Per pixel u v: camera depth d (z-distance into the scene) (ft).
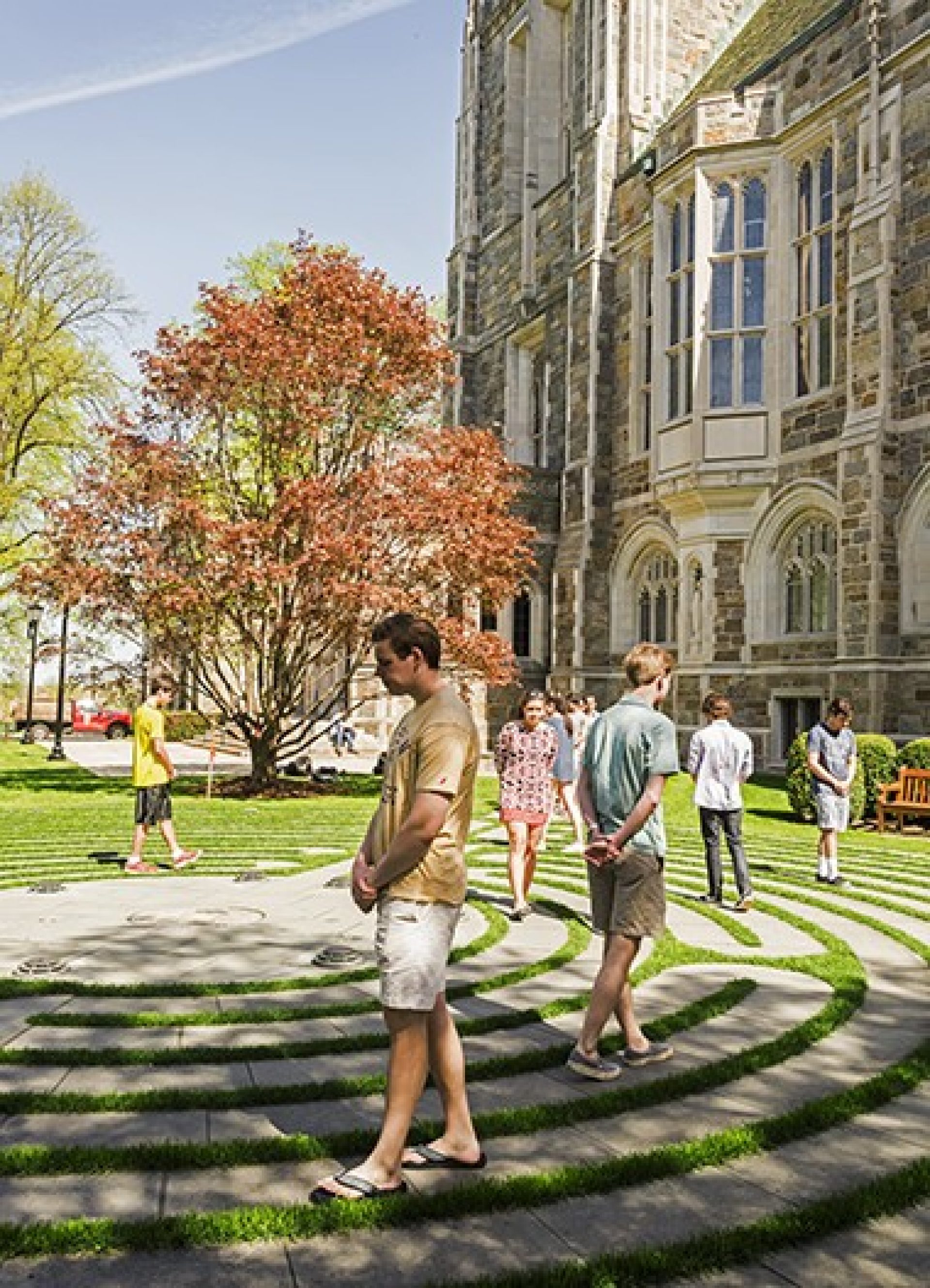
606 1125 13.32
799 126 64.54
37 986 18.85
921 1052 16.12
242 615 58.90
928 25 56.65
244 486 69.92
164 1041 16.11
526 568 62.95
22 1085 14.26
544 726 27.07
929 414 55.16
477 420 108.78
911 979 20.72
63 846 37.91
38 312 90.22
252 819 47.24
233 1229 10.36
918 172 56.70
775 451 65.77
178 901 27.45
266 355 54.95
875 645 55.57
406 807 11.68
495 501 59.00
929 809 44.57
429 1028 11.93
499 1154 12.39
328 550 51.75
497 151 108.78
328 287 57.98
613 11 85.87
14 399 89.81
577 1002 18.38
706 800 27.99
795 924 25.67
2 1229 10.20
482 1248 10.25
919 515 55.42
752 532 66.69
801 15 74.64
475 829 44.55
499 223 107.34
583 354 84.89
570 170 95.66
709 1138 12.67
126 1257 10.02
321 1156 12.16
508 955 22.04
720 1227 10.67
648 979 20.39
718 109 68.85
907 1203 11.34
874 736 49.47
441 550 56.13
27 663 102.32
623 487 81.10
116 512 56.70
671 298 73.67
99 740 145.69
